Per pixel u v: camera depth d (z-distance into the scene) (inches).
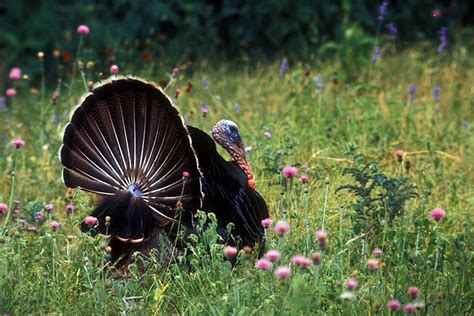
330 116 578.6
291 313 315.3
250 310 323.0
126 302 346.6
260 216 386.3
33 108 646.5
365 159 518.3
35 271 376.5
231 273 346.9
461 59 741.9
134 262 372.8
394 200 409.1
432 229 404.8
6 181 504.1
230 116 581.9
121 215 365.7
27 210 429.7
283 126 550.6
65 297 358.0
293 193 429.7
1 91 737.6
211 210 377.7
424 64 720.3
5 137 570.6
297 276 323.9
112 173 372.2
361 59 705.0
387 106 602.2
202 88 666.8
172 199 368.5
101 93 368.8
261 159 481.1
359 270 374.9
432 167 509.0
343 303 337.7
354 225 402.6
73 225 383.9
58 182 498.0
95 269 361.7
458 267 370.3
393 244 399.9
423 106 607.8
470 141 564.7
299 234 394.3
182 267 370.3
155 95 362.9
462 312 351.3
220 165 380.2
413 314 339.0
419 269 377.1
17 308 343.9
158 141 367.6
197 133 375.2
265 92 642.8
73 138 372.2
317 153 506.9
